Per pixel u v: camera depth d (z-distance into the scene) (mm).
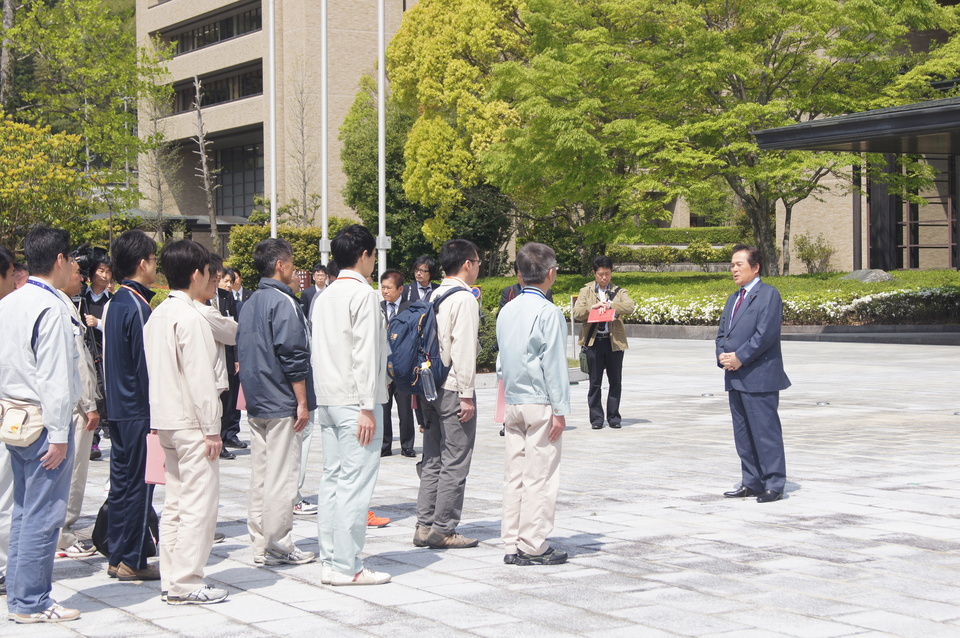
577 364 16609
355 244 5578
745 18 28938
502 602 5062
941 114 19234
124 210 32625
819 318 26922
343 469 5492
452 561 5973
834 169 30594
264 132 51125
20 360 4879
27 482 4906
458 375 6133
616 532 6539
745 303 7484
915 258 38219
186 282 5316
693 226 63000
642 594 5160
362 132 42281
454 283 6312
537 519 5762
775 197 30781
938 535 6320
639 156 30266
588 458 9531
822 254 38406
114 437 5648
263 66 50844
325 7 24375
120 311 5543
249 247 36156
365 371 5422
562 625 4656
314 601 5164
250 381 5996
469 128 34469
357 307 5457
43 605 4891
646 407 13625
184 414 5203
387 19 49094
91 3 30766
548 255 5922
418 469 6645
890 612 4805
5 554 5742
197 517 5191
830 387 15445
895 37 28062
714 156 29000
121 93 32531
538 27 31016
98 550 6188
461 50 35125
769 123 29188
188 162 59688
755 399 7438
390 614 4895
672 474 8633
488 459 9703
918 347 22922
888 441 10180
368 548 6355
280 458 5992
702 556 5910
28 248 5016
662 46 29625
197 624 4801
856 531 6445
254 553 6074
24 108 32469
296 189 48906
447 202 35781
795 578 5418
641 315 29594
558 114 28969
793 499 7469
